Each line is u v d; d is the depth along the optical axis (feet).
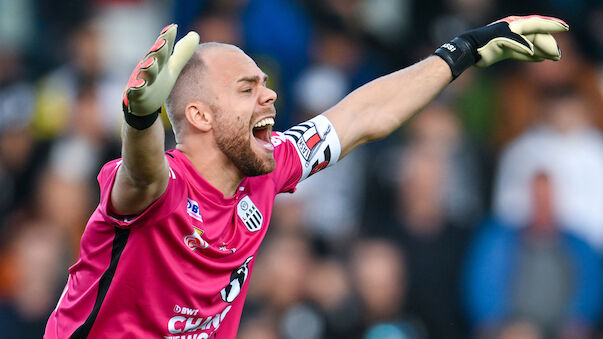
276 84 99.76
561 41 99.60
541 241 90.68
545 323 88.94
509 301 89.10
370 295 85.81
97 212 40.60
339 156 47.85
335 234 90.27
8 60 106.01
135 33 106.11
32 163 97.25
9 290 89.71
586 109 97.55
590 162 93.40
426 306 87.15
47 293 88.94
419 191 89.92
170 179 39.55
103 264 40.57
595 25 101.55
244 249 43.01
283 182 45.93
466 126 96.02
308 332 84.23
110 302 40.78
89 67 100.73
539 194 91.81
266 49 100.27
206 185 41.22
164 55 35.50
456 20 101.24
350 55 101.81
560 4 101.91
